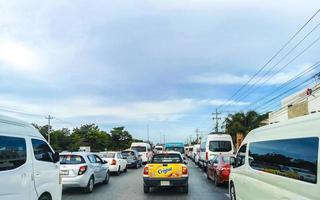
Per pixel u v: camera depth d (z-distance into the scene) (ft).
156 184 47.06
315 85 101.60
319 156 18.78
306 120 20.90
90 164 50.60
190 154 195.52
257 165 29.09
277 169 24.34
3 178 21.70
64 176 47.24
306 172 20.04
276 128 25.71
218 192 49.37
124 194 47.37
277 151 24.72
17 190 23.15
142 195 46.42
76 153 49.60
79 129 304.50
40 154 27.17
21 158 24.09
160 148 189.98
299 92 117.29
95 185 57.88
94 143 289.33
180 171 47.24
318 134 19.13
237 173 35.73
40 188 26.30
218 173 55.16
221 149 86.99
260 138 29.25
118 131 336.70
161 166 47.50
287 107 127.85
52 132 276.62
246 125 198.18
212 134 89.10
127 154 102.12
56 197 29.32
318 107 99.19
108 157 78.18
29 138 25.77
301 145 20.98
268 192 25.77
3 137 22.26
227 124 204.33
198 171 94.63
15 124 24.03
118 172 78.43
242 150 34.63
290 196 21.79
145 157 130.00
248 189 31.22
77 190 51.29
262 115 199.93
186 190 48.14
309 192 19.54
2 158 21.88
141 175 78.23
